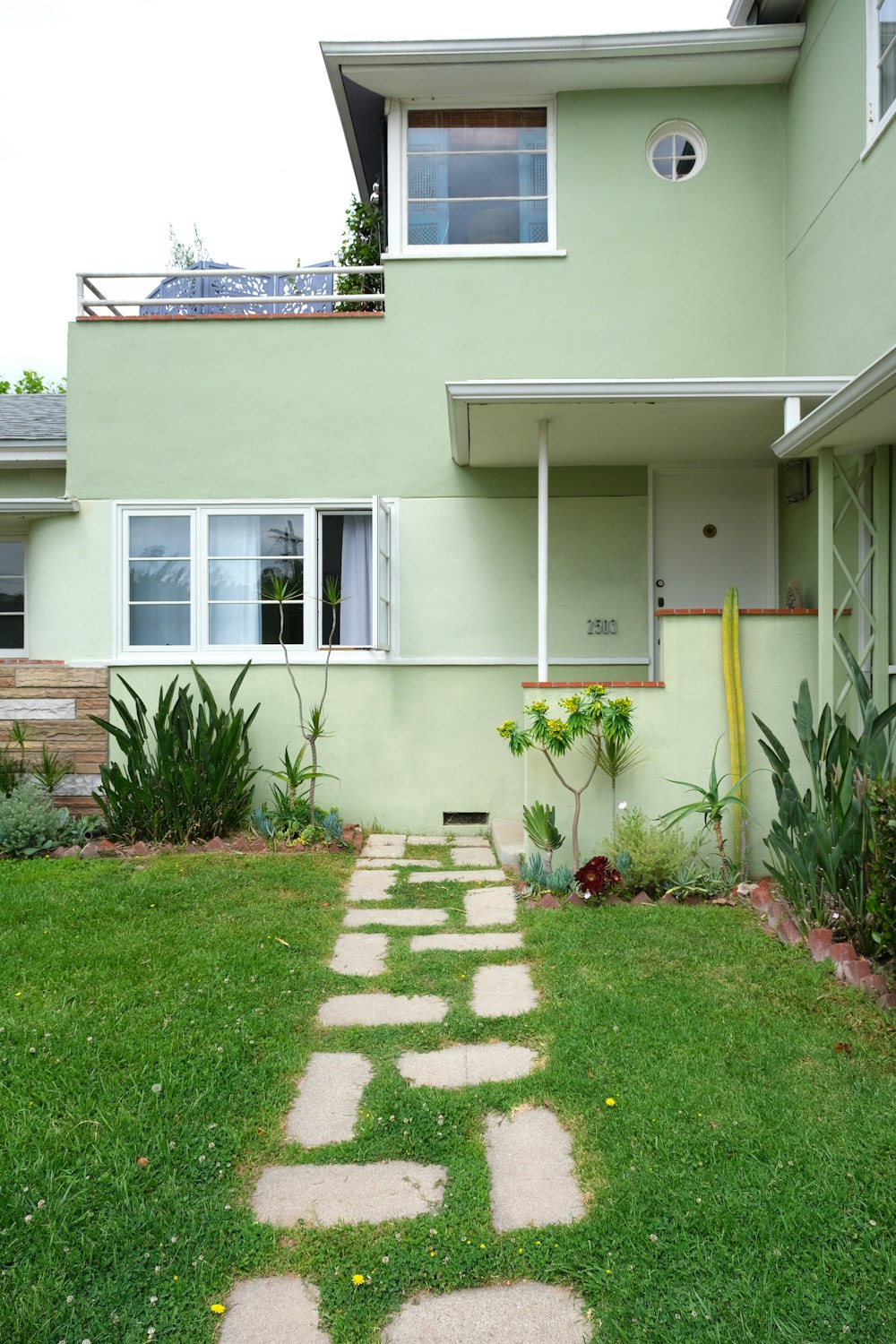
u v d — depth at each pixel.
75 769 7.86
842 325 6.72
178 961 4.53
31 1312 2.28
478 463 8.00
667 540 8.23
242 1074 3.45
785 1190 2.71
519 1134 3.11
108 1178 2.79
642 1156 2.91
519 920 5.36
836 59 6.85
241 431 8.13
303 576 8.12
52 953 4.60
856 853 4.66
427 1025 3.98
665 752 6.19
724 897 5.67
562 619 8.07
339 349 8.12
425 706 8.04
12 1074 3.36
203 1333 2.25
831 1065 3.46
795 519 7.92
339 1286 2.41
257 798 8.00
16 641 8.70
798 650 6.19
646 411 6.49
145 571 8.18
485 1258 2.50
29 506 8.00
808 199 7.44
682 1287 2.37
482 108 8.23
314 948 4.86
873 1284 2.36
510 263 8.08
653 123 8.08
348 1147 3.04
